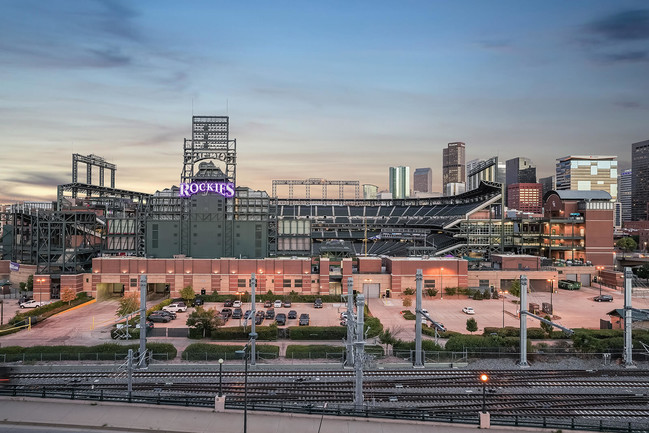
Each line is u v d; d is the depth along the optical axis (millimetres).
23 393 50406
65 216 118312
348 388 57312
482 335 76375
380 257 129375
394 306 103375
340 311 97562
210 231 132500
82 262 120062
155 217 133125
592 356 68875
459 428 42906
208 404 46500
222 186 133000
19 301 104250
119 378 59781
